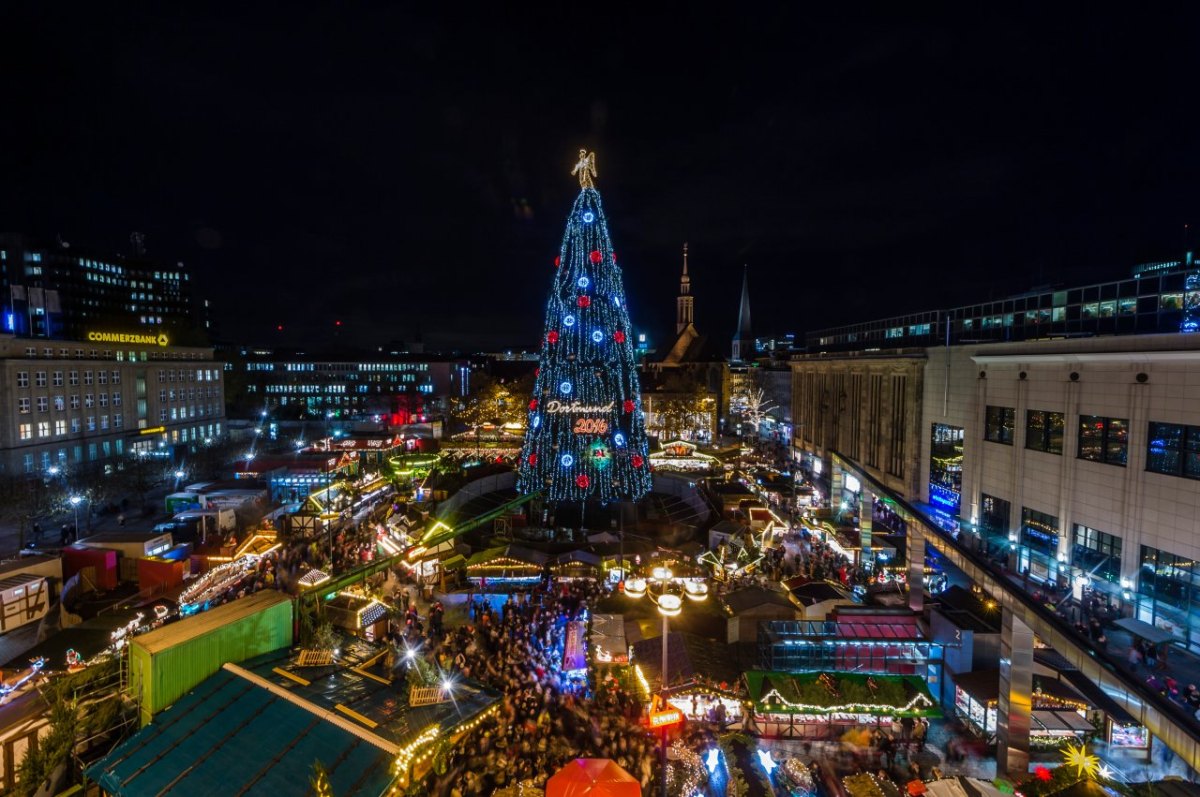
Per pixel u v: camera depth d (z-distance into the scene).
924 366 45.72
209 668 14.90
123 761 12.83
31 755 13.06
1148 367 26.66
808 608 27.86
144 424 90.88
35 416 72.81
